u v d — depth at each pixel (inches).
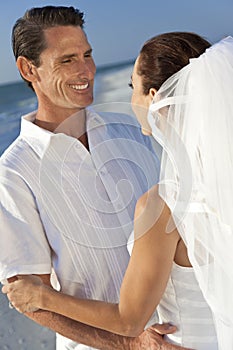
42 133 95.6
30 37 97.9
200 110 71.4
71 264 94.2
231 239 71.3
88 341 86.4
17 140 99.8
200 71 72.0
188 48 76.7
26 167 94.7
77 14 99.7
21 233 91.7
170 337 80.5
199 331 77.8
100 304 80.3
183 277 75.6
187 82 73.3
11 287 90.1
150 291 73.6
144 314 74.9
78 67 97.7
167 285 77.5
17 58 100.7
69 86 97.7
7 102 819.4
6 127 762.2
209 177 71.1
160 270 73.0
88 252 93.2
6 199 92.5
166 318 80.4
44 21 97.6
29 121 99.0
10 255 91.0
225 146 70.3
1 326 207.0
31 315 89.4
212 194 70.9
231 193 70.5
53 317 87.9
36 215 93.7
